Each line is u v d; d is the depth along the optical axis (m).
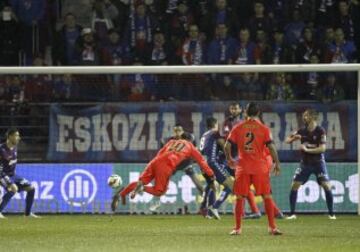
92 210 61.38
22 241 38.94
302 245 36.41
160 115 61.84
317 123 61.44
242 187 41.28
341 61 71.62
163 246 35.97
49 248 35.31
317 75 62.69
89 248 35.19
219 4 74.25
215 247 35.41
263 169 41.19
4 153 56.06
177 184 61.38
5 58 75.94
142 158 61.75
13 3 76.56
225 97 62.62
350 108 61.44
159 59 72.31
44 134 62.38
